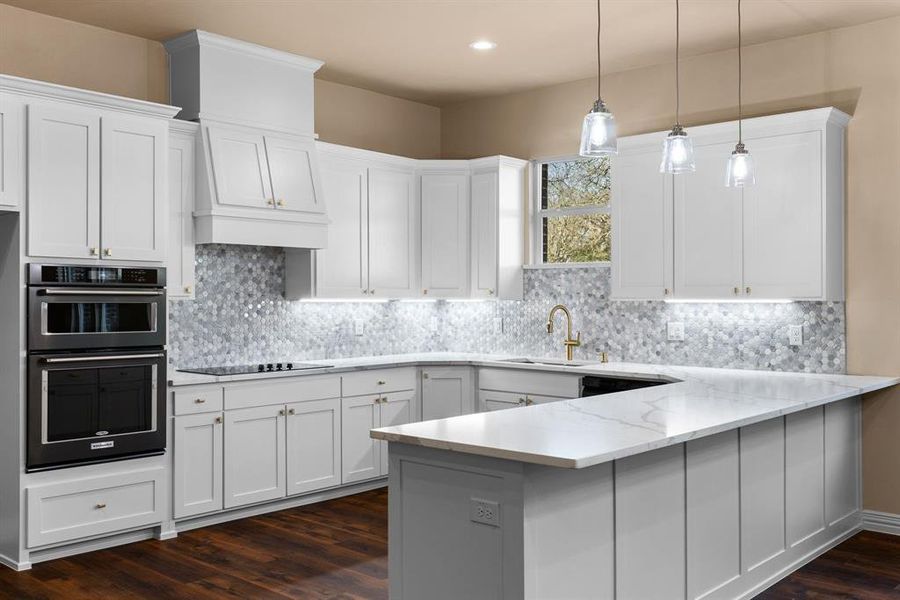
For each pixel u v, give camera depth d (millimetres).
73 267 4273
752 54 5359
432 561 2867
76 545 4352
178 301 5281
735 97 5426
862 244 4918
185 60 5176
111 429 4398
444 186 6406
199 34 5031
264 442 5086
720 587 3551
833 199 4836
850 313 4953
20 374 4109
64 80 4852
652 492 3160
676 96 5336
